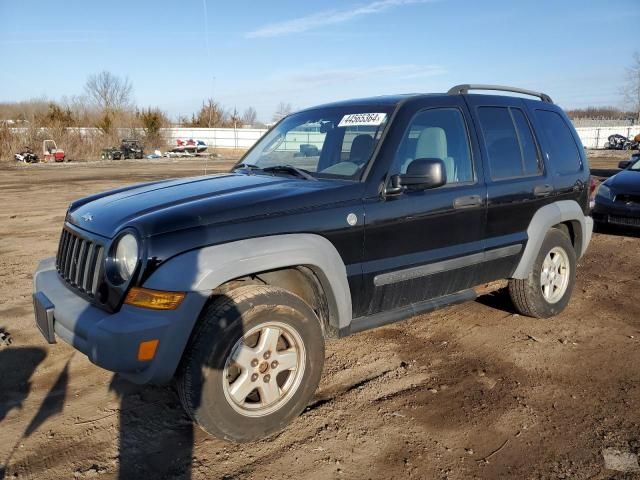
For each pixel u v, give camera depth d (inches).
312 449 117.0
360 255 134.8
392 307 147.6
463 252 157.5
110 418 128.3
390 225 139.3
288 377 123.2
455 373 154.3
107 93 2075.5
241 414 115.0
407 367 157.9
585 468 110.9
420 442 120.0
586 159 209.6
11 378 147.7
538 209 181.3
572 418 130.3
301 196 126.3
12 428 123.6
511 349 171.0
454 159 159.5
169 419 128.3
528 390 144.3
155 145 1743.4
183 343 107.8
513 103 184.1
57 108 1658.5
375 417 130.2
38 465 110.3
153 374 107.3
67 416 129.0
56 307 120.0
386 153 141.8
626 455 115.0
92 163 1259.2
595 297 225.8
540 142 187.2
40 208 485.1
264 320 115.4
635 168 394.9
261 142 181.9
